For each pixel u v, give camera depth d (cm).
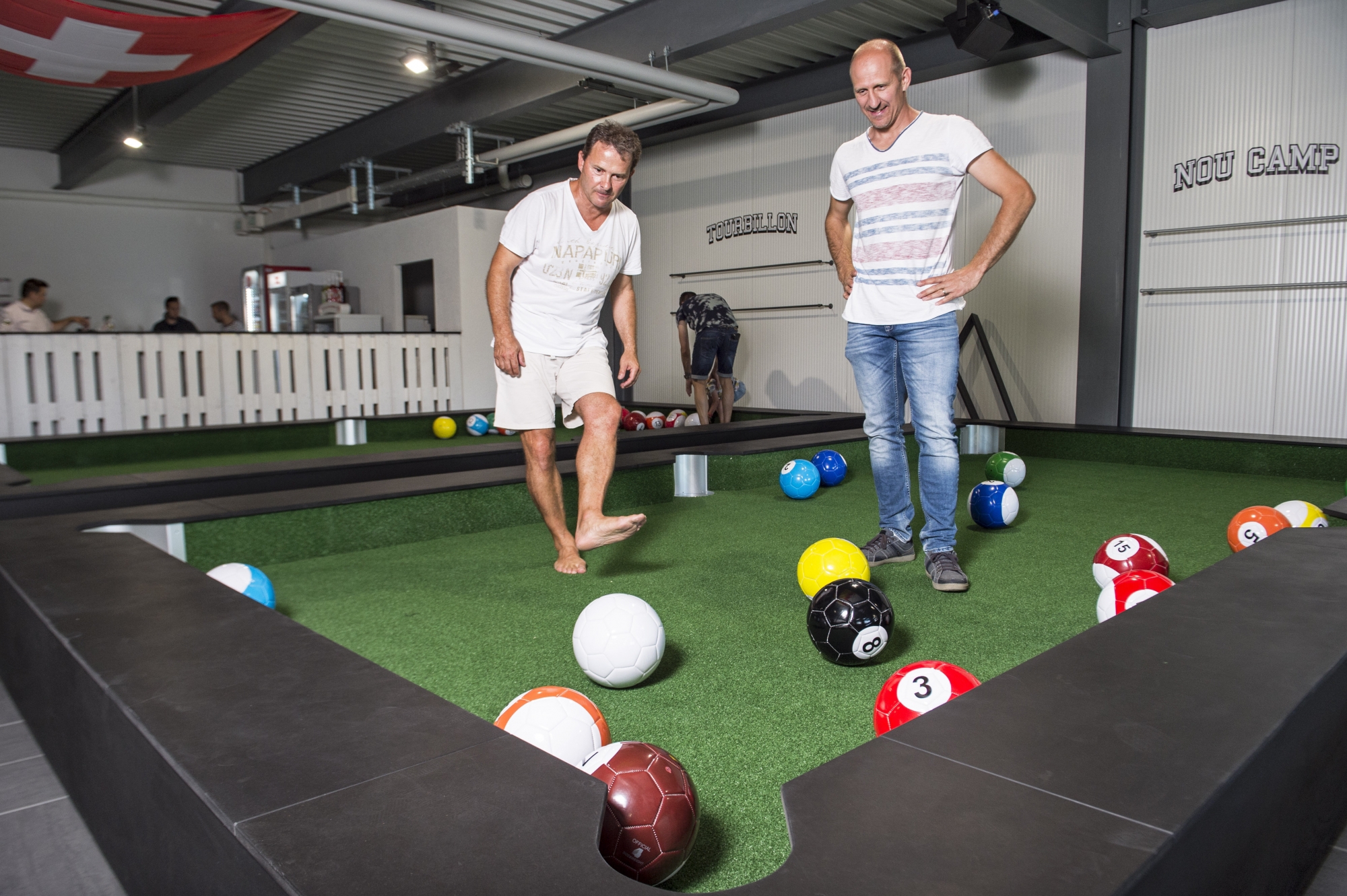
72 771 141
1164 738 96
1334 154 517
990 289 670
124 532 271
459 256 908
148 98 810
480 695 174
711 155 859
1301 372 542
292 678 122
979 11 530
